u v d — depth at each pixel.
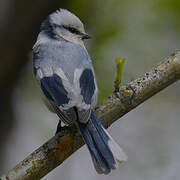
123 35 13.43
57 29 10.48
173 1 13.43
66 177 13.03
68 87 8.75
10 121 13.31
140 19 13.65
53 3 12.94
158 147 13.45
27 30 12.93
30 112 13.59
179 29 13.55
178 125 13.91
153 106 14.20
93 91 8.75
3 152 13.06
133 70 13.09
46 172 8.08
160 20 13.62
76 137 8.27
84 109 8.28
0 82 13.00
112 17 13.60
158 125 13.97
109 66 12.77
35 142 13.60
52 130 13.53
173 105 14.16
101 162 7.86
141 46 13.42
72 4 13.40
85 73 9.04
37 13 12.90
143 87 8.45
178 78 8.60
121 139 13.81
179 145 13.52
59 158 8.16
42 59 9.57
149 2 13.67
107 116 8.38
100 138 8.06
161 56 13.40
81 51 9.57
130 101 8.40
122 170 13.06
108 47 13.13
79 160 13.45
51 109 9.36
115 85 8.47
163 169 13.00
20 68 13.14
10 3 12.94
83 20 13.48
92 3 13.56
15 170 7.90
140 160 13.20
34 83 13.49
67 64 9.23
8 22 12.88
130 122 14.08
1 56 12.87
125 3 13.69
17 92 13.43
